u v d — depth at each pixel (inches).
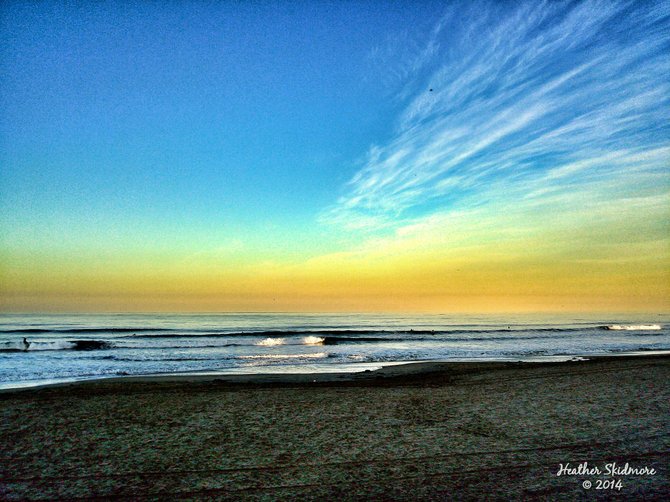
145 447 244.7
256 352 1024.2
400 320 3132.4
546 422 301.1
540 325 2455.7
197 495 179.0
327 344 1264.8
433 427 290.4
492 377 545.0
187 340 1316.4
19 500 174.4
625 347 1147.9
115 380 539.2
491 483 190.1
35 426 289.7
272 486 188.2
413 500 172.2
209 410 342.6
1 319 2620.6
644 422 297.4
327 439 262.1
